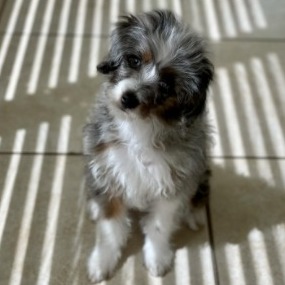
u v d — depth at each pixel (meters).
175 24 0.59
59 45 1.00
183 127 0.59
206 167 0.69
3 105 0.88
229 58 1.01
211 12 1.12
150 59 0.57
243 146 0.86
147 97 0.56
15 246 0.71
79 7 1.10
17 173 0.79
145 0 1.15
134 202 0.67
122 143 0.62
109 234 0.70
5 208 0.74
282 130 0.89
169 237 0.72
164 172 0.62
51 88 0.92
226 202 0.78
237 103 0.92
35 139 0.83
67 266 0.70
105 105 0.62
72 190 0.78
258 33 1.07
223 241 0.74
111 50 0.61
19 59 0.96
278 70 0.99
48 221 0.74
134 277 0.69
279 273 0.71
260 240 0.74
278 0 1.15
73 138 0.84
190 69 0.57
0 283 0.67
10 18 1.05
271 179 0.82
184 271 0.70
